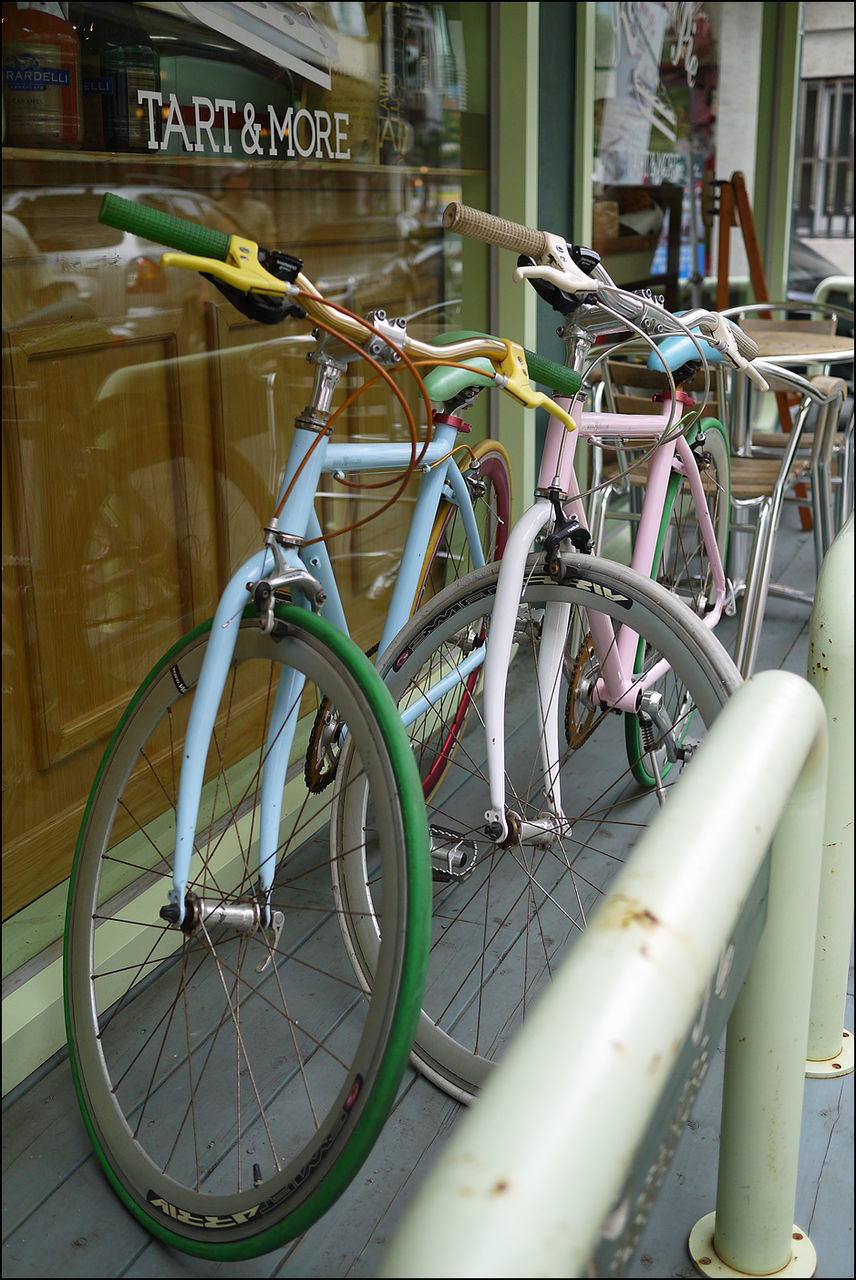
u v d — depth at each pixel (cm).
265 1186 119
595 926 64
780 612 339
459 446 177
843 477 348
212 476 206
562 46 291
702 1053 81
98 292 175
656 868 69
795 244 606
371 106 231
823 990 146
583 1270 49
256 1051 158
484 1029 161
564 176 306
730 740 86
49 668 175
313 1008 167
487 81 265
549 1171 49
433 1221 46
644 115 367
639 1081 55
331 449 140
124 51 172
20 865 171
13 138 156
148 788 193
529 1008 165
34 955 162
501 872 199
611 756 243
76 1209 133
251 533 219
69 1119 146
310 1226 117
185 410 196
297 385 224
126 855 185
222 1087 151
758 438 350
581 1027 56
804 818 104
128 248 179
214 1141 142
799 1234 125
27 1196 134
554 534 147
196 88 187
